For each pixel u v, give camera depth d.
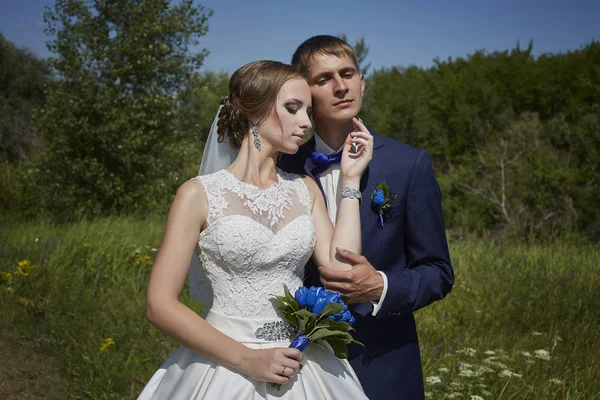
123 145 11.95
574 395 3.89
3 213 12.63
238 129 2.28
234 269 2.10
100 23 12.39
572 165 15.59
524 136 17.16
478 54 27.84
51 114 12.10
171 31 12.63
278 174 2.36
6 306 5.38
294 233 2.17
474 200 15.66
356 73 2.40
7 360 4.52
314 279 2.45
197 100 17.84
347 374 2.21
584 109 19.94
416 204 2.40
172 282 2.01
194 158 14.94
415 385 2.44
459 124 22.73
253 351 1.98
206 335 1.95
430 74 28.39
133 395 4.08
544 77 23.84
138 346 4.77
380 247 2.38
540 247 10.69
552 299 6.34
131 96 12.63
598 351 5.00
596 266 8.15
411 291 2.22
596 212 13.72
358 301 2.21
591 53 23.50
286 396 2.01
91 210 12.16
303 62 2.40
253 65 2.25
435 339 5.29
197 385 2.01
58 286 5.89
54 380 4.30
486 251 9.07
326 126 2.50
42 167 12.59
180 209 2.08
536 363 4.52
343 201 2.30
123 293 6.05
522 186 15.05
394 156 2.45
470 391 3.87
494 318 5.95
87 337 4.91
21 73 22.22
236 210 2.12
